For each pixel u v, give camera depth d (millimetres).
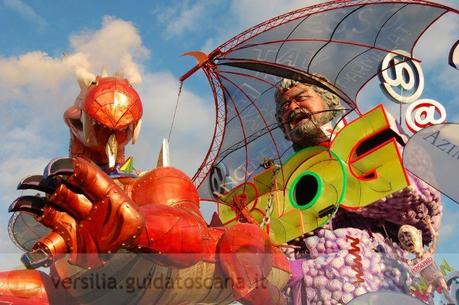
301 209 9633
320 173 9766
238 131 11195
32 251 5254
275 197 10094
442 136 7461
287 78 10336
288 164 10188
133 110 6273
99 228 5051
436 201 9789
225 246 5848
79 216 5145
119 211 5020
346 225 9938
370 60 10734
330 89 10188
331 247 9117
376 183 9547
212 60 9898
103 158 6832
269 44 10195
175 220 5410
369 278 8695
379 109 9977
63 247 5211
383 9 10164
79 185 5031
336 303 8461
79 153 6875
